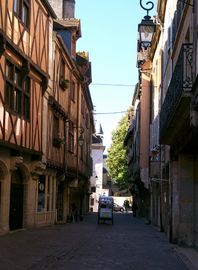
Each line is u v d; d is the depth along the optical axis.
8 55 17.91
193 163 17.80
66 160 29.78
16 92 19.23
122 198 83.12
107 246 17.11
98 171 84.44
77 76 34.38
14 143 18.52
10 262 11.77
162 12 24.23
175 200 18.59
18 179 21.47
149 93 36.62
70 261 12.65
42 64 22.64
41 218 24.80
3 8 16.98
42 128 23.08
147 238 21.22
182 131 15.07
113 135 73.62
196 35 11.24
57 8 33.94
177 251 15.95
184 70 11.76
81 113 37.44
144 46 16.50
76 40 33.72
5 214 18.98
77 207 37.16
